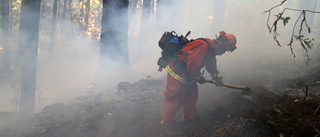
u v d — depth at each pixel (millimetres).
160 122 3564
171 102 3367
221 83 3387
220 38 3209
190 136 3289
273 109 3375
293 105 3393
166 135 3402
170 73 3305
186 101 3477
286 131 2936
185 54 3143
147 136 3504
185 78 3238
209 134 3246
